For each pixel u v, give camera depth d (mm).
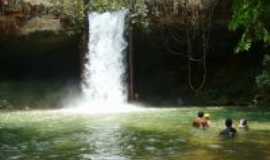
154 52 27156
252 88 25641
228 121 13391
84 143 12359
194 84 27453
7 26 25453
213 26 25438
